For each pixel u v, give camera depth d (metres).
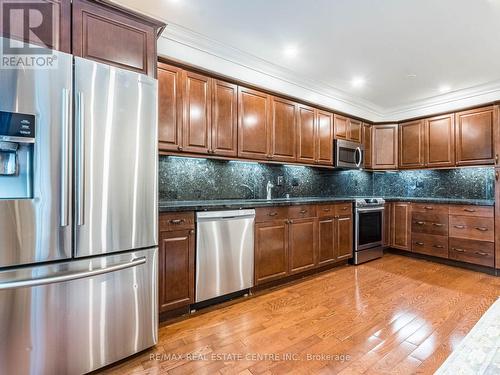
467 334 1.92
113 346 1.59
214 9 2.09
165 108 2.34
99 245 1.53
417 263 3.76
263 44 2.61
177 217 2.15
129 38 1.69
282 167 3.68
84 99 1.46
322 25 2.27
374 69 3.10
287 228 2.91
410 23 2.21
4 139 1.25
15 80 1.29
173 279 2.13
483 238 3.31
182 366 1.61
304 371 1.57
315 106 3.60
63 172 1.40
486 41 2.47
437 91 3.78
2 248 1.26
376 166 4.52
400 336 1.91
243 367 1.60
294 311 2.30
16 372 1.31
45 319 1.37
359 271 3.39
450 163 3.81
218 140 2.68
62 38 1.45
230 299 2.54
